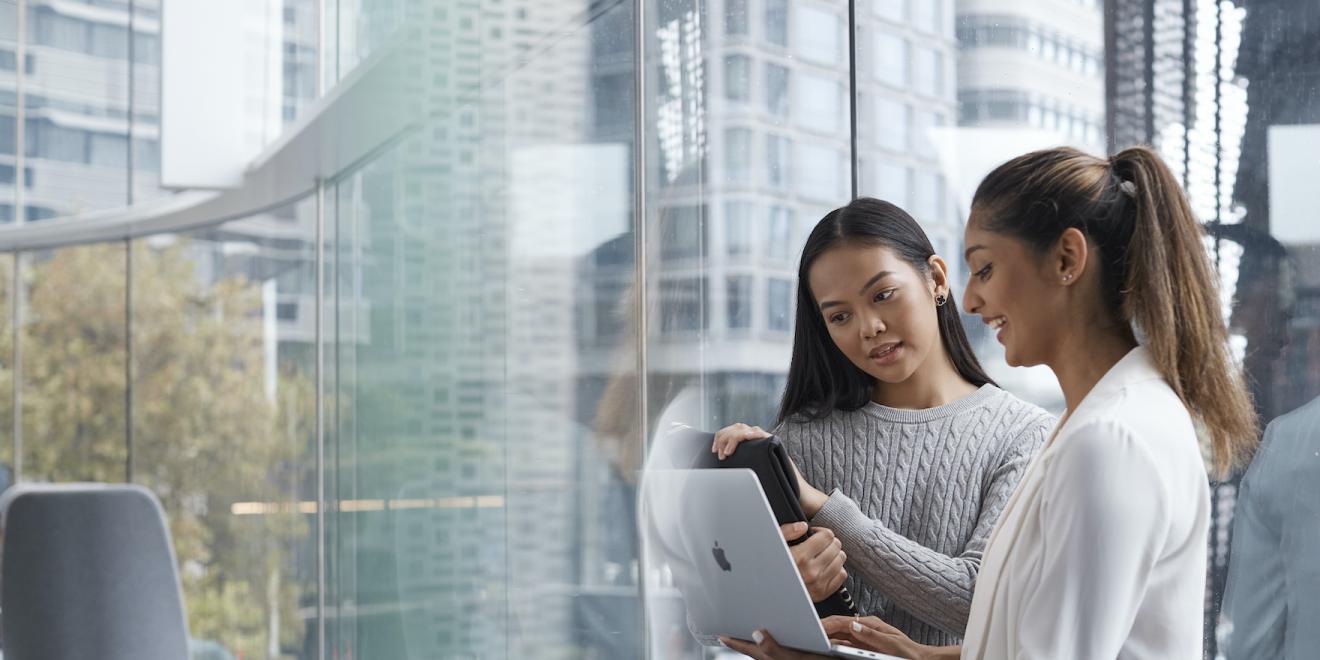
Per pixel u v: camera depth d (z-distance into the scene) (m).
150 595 2.35
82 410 5.79
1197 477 1.05
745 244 2.52
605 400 2.44
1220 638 1.96
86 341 5.75
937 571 1.54
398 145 2.84
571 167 2.47
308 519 4.55
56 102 5.45
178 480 5.46
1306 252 1.95
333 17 3.78
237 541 5.12
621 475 2.42
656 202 2.50
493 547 2.49
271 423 4.84
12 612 2.26
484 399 2.50
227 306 5.17
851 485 1.73
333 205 3.96
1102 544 1.00
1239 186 2.01
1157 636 1.04
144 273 5.58
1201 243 1.10
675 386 2.47
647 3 2.52
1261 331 1.97
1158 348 1.08
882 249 1.67
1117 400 1.06
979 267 1.16
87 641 2.29
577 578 2.42
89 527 2.29
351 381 3.87
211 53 4.58
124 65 5.41
